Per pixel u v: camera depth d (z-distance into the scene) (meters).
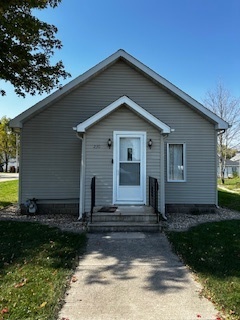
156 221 7.50
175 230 7.17
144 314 3.18
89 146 8.65
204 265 4.65
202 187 10.47
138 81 10.56
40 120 10.13
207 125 10.55
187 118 10.53
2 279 4.01
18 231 6.90
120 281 4.11
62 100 10.25
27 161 10.02
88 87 10.41
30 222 8.06
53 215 9.63
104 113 8.37
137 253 5.41
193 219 8.91
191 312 3.22
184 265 4.76
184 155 10.48
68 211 10.03
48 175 10.08
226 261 4.81
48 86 9.15
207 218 9.12
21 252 5.24
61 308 3.30
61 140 10.17
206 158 10.51
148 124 8.76
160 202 8.59
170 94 10.55
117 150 8.68
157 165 8.71
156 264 4.81
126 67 10.58
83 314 3.18
